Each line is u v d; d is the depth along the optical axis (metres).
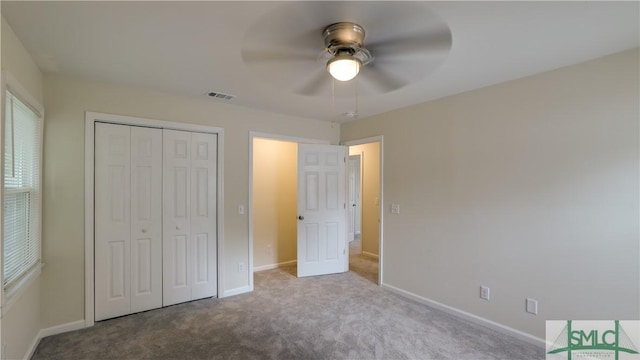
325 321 2.86
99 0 1.53
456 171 3.02
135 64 2.34
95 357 2.24
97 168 2.76
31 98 2.12
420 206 3.35
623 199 2.07
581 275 2.25
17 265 1.99
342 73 1.86
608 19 1.67
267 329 2.69
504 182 2.66
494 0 1.50
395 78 2.57
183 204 3.22
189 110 3.21
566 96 2.31
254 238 4.52
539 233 2.46
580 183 2.25
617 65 2.09
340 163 4.43
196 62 2.30
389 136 3.72
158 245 3.08
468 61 2.23
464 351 2.36
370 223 5.56
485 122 2.79
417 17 1.66
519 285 2.56
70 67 2.39
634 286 2.04
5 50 1.72
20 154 2.03
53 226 2.53
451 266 3.05
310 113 3.87
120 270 2.88
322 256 4.34
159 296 3.09
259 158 4.59
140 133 2.97
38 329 2.43
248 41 1.97
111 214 2.83
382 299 3.41
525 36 1.87
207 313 3.00
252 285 3.66
